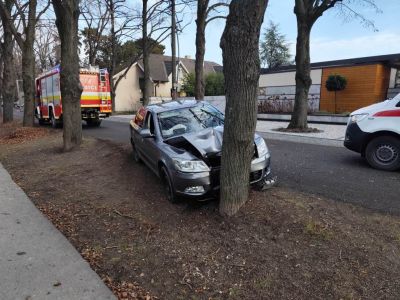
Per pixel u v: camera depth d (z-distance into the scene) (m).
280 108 22.61
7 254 4.26
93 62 31.72
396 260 3.49
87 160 9.00
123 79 39.84
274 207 4.67
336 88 20.56
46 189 6.95
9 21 17.58
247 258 3.81
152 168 6.50
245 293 3.31
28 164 9.40
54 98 18.11
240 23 4.00
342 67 21.14
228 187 4.57
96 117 18.70
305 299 3.15
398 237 3.85
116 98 39.59
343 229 4.06
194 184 4.97
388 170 6.91
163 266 3.85
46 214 5.64
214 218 4.73
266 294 3.26
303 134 12.47
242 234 4.24
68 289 3.50
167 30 25.05
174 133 6.25
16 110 51.62
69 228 5.04
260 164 5.32
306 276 3.41
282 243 3.96
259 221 4.39
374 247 3.70
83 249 4.38
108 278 3.70
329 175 6.68
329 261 3.57
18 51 49.16
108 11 29.59
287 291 3.27
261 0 3.94
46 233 4.87
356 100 20.77
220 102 23.92
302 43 13.02
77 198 6.25
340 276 3.35
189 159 5.07
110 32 32.56
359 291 3.16
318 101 22.55
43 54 47.59
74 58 10.21
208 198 5.13
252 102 4.30
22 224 5.21
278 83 24.30
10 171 8.84
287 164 7.76
